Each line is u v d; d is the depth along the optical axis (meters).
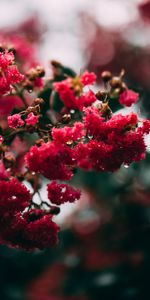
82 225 1.19
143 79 1.41
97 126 0.52
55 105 0.63
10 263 1.14
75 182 1.04
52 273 1.11
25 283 1.13
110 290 1.00
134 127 0.52
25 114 0.54
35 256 1.15
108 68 1.45
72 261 1.10
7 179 0.54
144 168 1.05
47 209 0.57
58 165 0.52
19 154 0.68
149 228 1.04
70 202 0.55
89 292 1.01
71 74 0.65
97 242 1.14
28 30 1.42
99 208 1.16
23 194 0.52
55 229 0.55
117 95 0.59
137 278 1.00
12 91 0.60
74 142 0.54
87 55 1.47
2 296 1.09
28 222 0.54
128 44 1.44
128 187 1.07
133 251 1.04
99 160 0.53
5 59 0.52
